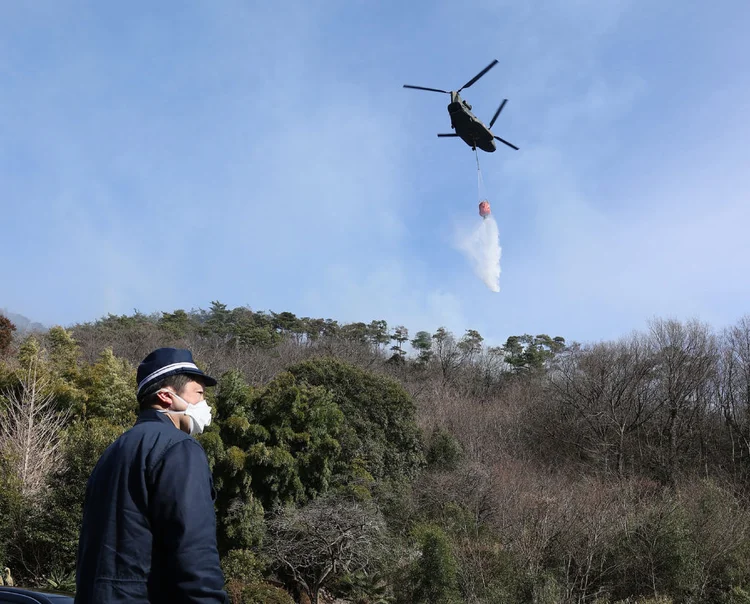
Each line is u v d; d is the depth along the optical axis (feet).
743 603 54.29
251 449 55.57
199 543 7.67
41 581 42.37
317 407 62.03
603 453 114.42
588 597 56.70
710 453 117.70
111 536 7.67
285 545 49.06
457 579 53.36
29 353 69.15
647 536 60.23
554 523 62.28
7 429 55.62
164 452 8.13
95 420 55.36
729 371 125.80
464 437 110.83
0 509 43.93
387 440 80.02
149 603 7.57
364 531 49.75
